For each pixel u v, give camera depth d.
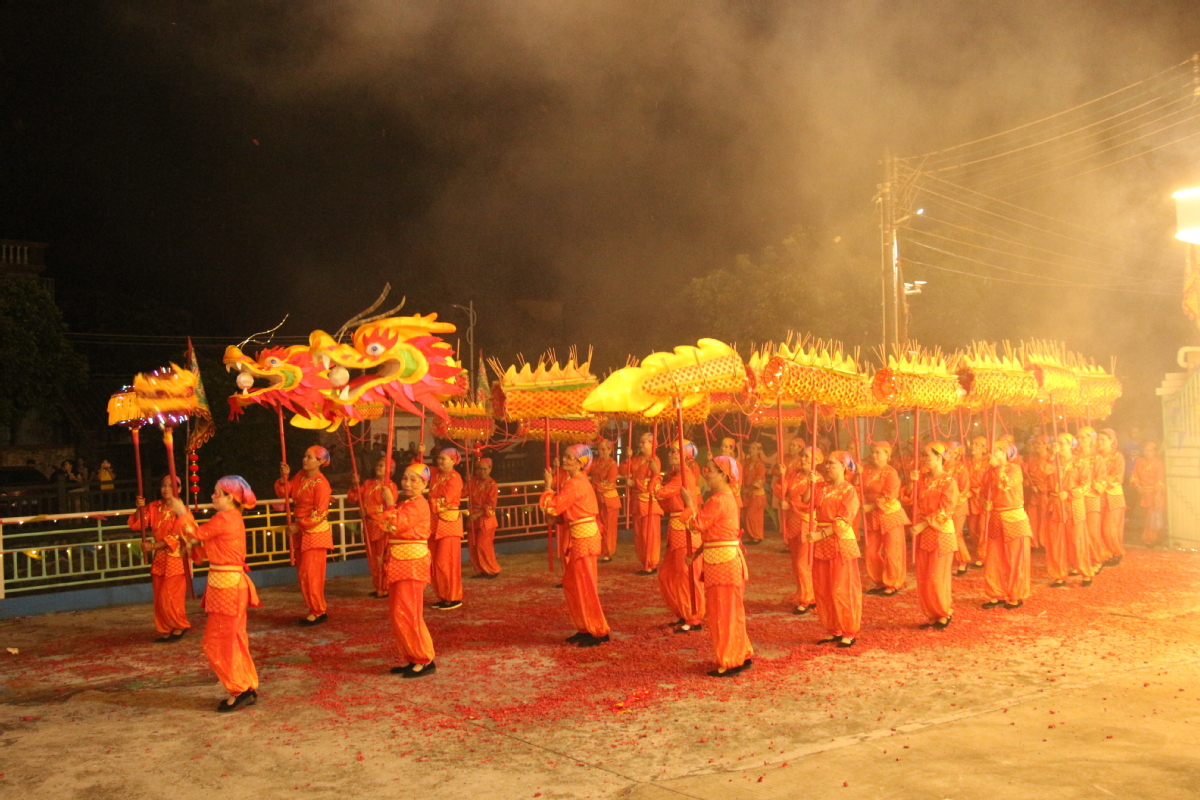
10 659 8.87
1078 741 6.03
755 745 6.13
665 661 8.31
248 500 7.34
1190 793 5.15
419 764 5.94
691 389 8.08
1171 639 8.73
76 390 25.92
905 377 10.75
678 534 9.46
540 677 7.89
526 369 11.14
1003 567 10.12
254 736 6.53
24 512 16.69
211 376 20.09
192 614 11.00
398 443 28.02
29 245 25.28
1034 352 12.87
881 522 11.09
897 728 6.39
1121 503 12.62
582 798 5.35
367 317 9.16
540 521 16.38
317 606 10.27
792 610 10.33
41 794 5.55
